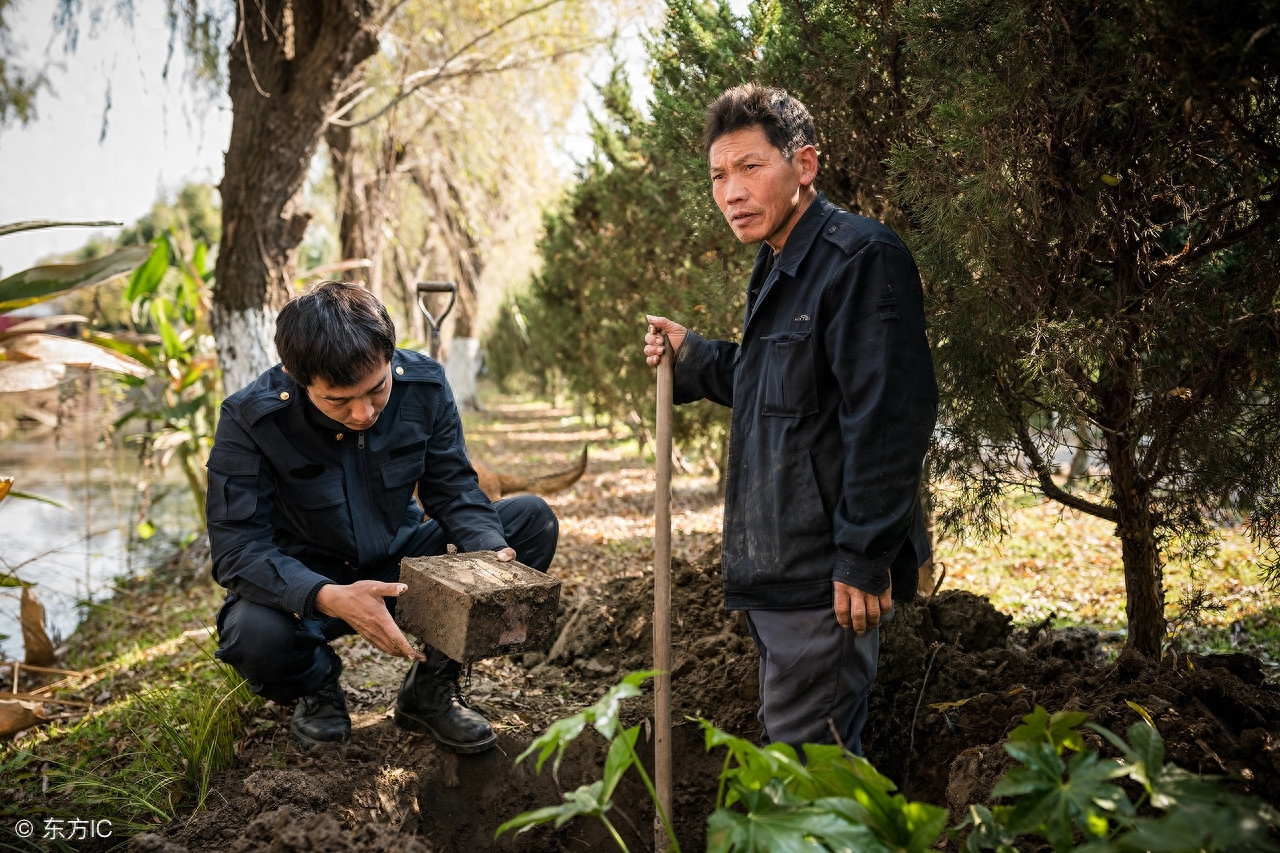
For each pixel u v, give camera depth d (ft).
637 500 27.91
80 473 41.14
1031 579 17.08
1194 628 12.99
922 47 8.13
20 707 10.78
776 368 7.47
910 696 9.21
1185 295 8.21
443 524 9.32
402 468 8.98
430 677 9.12
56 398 26.43
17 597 14.82
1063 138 7.71
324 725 9.19
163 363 23.93
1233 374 8.21
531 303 54.24
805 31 10.64
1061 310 8.50
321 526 8.78
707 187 12.17
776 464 7.43
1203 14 5.86
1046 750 5.27
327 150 38.34
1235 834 4.45
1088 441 9.50
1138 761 5.19
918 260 8.87
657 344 8.36
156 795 8.73
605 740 9.40
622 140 26.81
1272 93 6.66
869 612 7.02
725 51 12.30
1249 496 8.61
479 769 9.15
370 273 39.06
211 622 16.61
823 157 11.19
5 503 34.53
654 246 25.13
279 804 7.74
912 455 6.88
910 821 5.07
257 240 19.70
